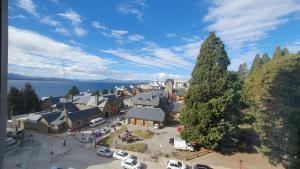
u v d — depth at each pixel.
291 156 19.34
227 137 33.16
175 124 53.78
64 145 38.22
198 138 33.28
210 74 34.00
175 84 125.69
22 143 38.62
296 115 19.23
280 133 20.39
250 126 42.56
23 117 49.88
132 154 33.88
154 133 45.53
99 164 30.44
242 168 28.88
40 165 29.77
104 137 42.97
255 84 29.36
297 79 21.03
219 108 32.19
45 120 46.91
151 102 60.81
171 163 28.95
